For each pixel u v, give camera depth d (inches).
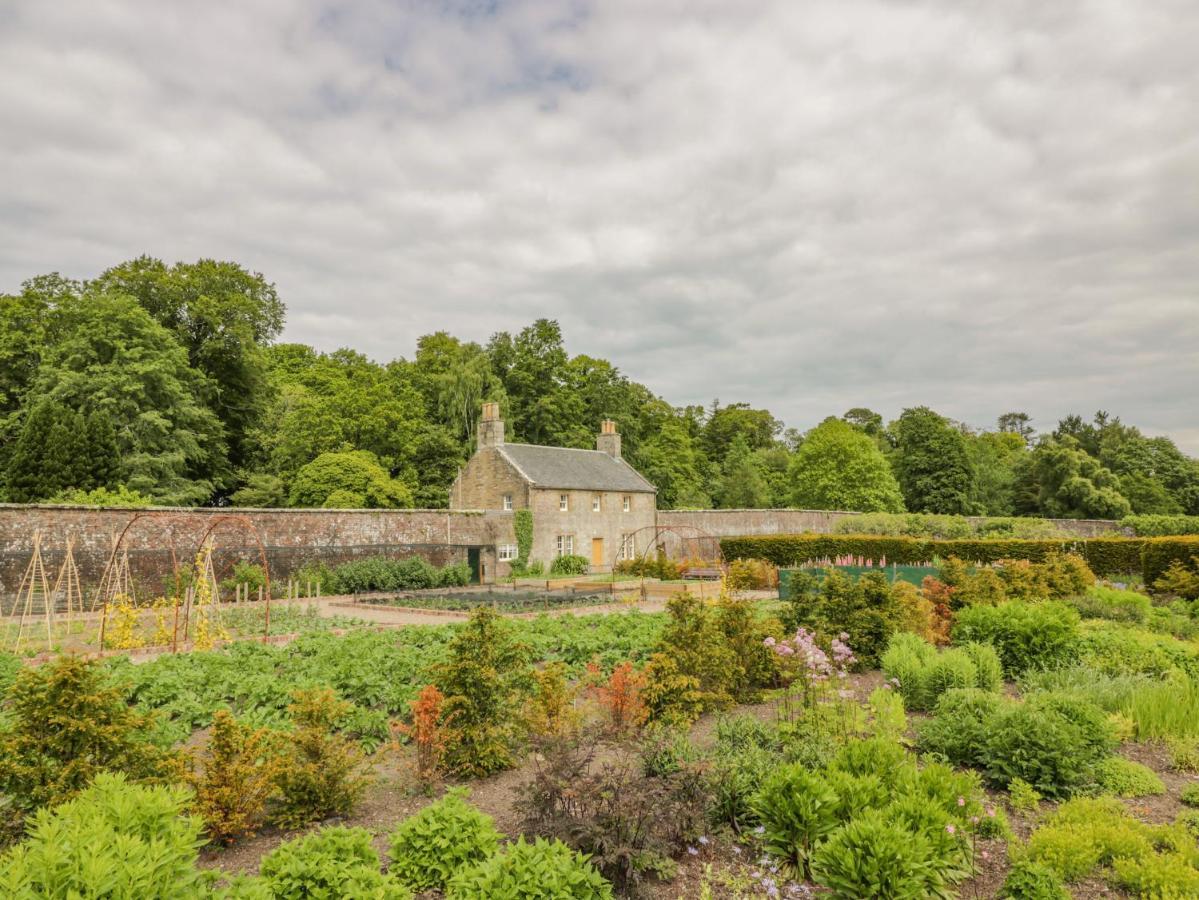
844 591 590.2
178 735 394.0
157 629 737.0
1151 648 533.6
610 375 2731.3
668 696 426.6
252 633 759.7
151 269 1761.8
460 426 2285.9
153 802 196.5
